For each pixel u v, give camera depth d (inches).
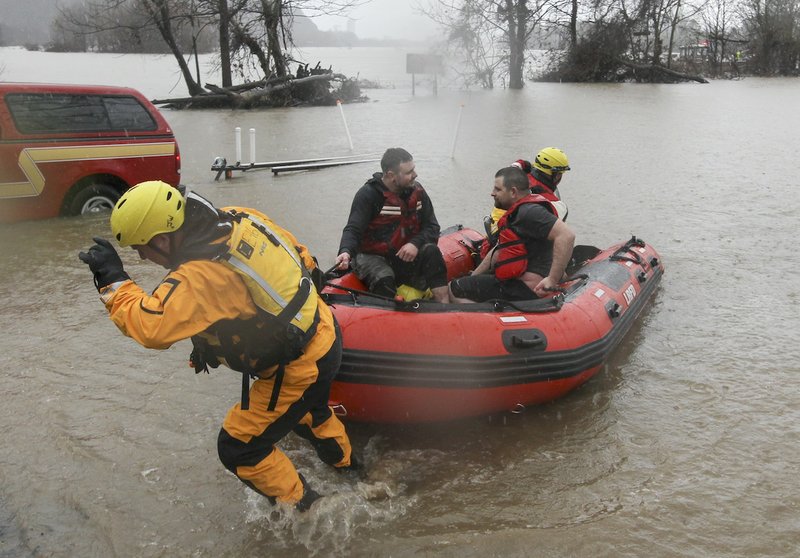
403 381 166.7
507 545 135.8
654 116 874.1
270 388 131.4
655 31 1552.7
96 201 389.1
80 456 165.5
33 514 146.0
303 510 142.3
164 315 113.7
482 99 1151.6
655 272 259.0
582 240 341.1
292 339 125.3
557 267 194.4
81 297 268.8
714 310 252.1
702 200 420.2
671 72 1523.1
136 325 114.0
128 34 1159.6
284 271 125.9
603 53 1536.7
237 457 134.4
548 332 182.1
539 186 236.8
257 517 145.7
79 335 233.1
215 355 130.7
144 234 116.9
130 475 159.3
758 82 1551.4
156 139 399.9
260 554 135.4
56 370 208.1
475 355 171.0
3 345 225.0
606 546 135.3
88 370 208.5
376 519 144.5
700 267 298.8
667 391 195.5
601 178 486.6
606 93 1256.2
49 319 247.0
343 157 589.9
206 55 2709.2
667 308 254.5
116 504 149.6
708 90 1316.4
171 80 1528.1
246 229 124.1
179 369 209.8
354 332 168.1
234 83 1455.5
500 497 151.7
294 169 529.0
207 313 117.5
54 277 291.4
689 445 169.0
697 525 140.9
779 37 1754.4
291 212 400.5
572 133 721.0
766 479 155.3
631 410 186.1
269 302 122.9
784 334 230.7
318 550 135.9
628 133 716.0
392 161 190.5
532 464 163.6
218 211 124.9
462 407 173.8
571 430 177.8
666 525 141.0
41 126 364.5
